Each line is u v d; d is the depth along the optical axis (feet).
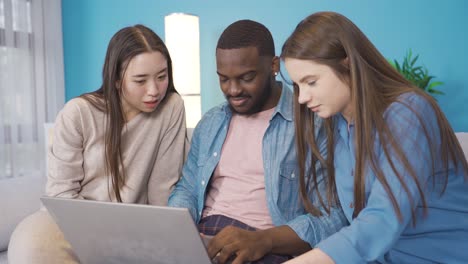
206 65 11.84
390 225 2.77
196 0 11.76
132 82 4.28
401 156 2.85
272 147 4.20
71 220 3.35
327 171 3.93
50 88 12.68
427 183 3.10
